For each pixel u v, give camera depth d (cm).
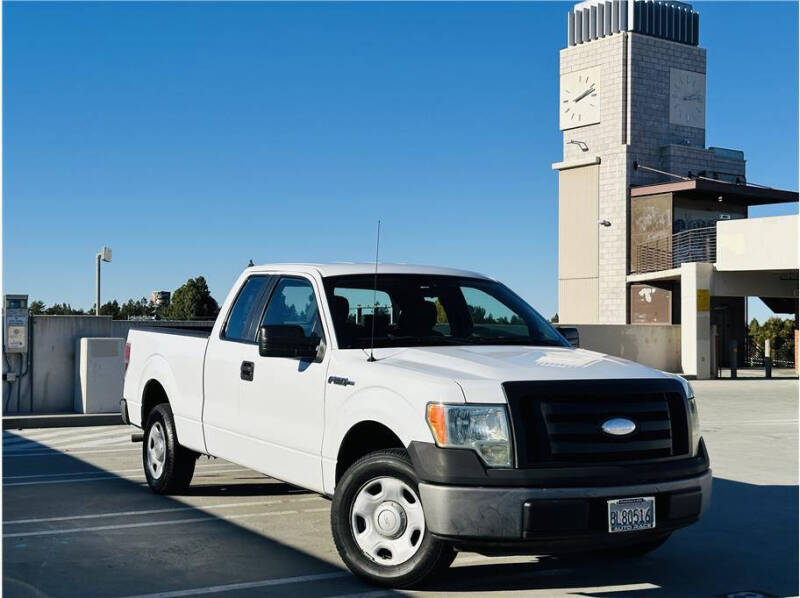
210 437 800
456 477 542
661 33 4962
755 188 4466
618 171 4784
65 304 5300
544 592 588
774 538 747
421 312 709
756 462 1171
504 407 550
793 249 3219
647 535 560
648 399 581
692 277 3403
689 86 5031
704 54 5097
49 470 1077
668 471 567
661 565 664
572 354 654
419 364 611
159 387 924
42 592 571
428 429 556
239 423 753
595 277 4878
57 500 877
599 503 545
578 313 4978
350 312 687
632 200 4722
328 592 577
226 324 805
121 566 636
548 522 534
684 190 4391
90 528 756
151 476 908
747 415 1884
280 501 880
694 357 3375
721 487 982
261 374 724
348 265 741
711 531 773
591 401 562
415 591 584
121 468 1095
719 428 1612
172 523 777
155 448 904
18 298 1642
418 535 577
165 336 906
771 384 2998
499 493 534
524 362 604
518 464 541
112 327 1752
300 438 672
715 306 4312
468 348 663
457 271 780
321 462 647
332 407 637
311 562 651
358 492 595
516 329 728
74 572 620
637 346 3438
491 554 609
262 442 720
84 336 1717
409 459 573
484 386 557
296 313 721
